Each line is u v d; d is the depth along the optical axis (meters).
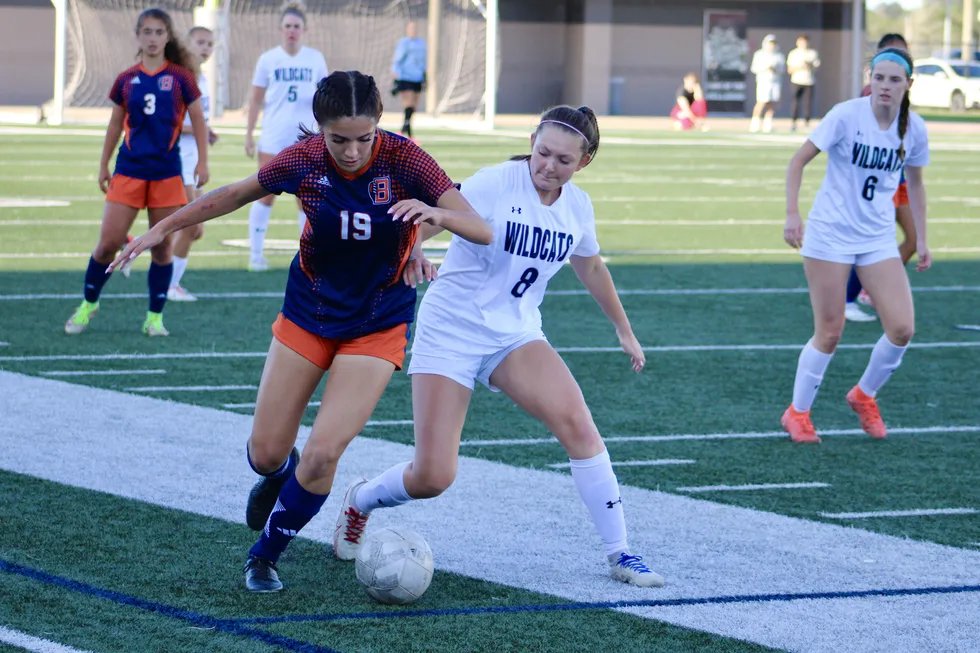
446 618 18.03
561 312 44.88
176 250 43.75
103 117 137.88
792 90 188.88
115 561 19.86
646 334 41.22
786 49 188.38
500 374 19.58
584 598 18.94
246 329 39.78
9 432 27.27
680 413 31.28
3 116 140.38
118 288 46.56
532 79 183.75
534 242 19.05
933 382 35.59
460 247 19.33
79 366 34.03
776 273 54.25
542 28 182.88
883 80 27.50
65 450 26.03
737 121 177.12
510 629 17.66
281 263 53.59
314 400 31.91
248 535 21.30
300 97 49.19
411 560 18.42
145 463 25.33
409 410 30.73
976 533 22.52
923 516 23.50
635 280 51.91
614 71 184.88
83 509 22.36
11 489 23.34
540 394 19.42
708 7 185.62
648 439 28.78
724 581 19.78
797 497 24.58
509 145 111.81
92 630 17.11
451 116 153.75
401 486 19.44
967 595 19.38
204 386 32.28
